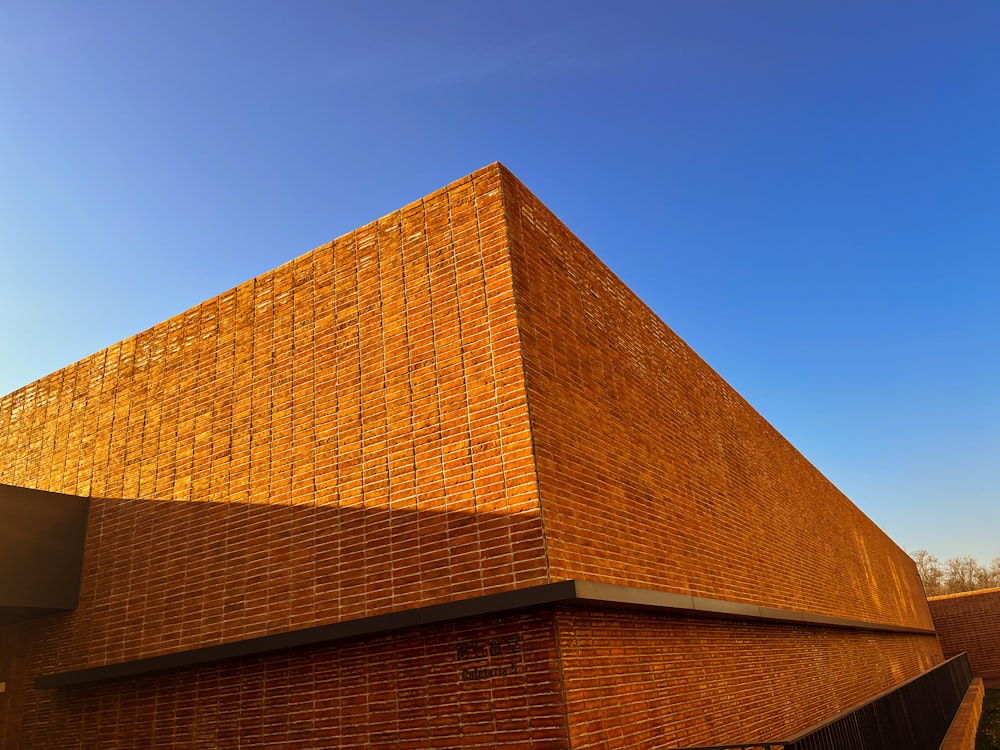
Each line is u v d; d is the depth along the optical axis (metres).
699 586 9.39
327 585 7.52
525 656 6.22
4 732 9.85
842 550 20.27
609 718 6.45
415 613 6.60
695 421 11.60
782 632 12.72
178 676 8.50
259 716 7.64
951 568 87.25
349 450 7.90
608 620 7.08
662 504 9.15
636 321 10.45
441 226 8.15
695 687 8.43
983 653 35.34
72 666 9.47
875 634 21.36
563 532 6.61
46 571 9.67
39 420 11.77
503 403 6.96
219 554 8.59
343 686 7.15
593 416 8.09
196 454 9.34
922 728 11.65
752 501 13.20
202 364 9.84
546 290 8.00
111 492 10.15
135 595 9.23
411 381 7.70
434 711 6.52
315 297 8.97
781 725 10.86
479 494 6.80
